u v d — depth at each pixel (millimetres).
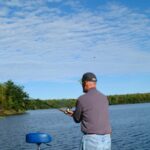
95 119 6379
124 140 37625
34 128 63281
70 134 47938
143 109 121062
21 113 145875
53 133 50781
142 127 52781
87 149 6371
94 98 6527
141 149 30984
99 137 6328
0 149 35344
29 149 34562
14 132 56500
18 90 146625
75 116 6688
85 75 6742
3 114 134250
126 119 72938
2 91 145375
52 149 32531
